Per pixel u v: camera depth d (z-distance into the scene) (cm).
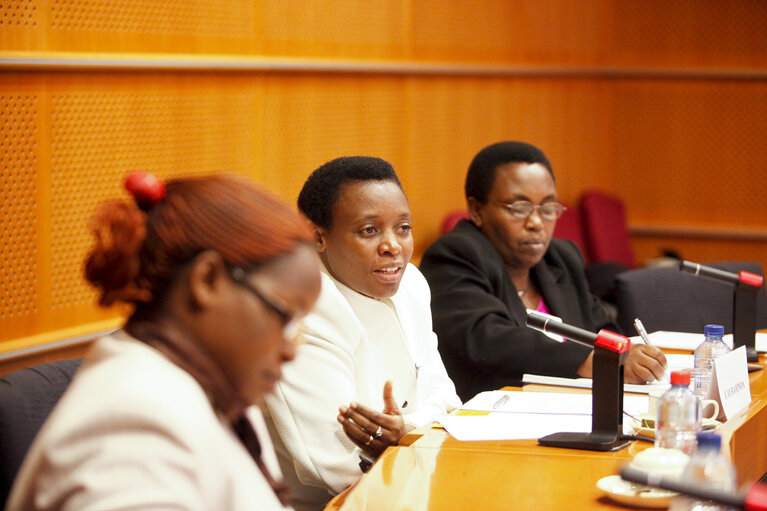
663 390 262
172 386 124
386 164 285
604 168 778
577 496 182
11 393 187
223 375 131
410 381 285
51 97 362
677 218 769
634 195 777
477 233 371
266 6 467
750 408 253
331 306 261
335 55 518
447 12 609
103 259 130
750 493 132
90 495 115
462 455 211
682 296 404
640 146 772
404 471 199
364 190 276
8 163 348
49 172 362
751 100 748
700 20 754
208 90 434
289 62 476
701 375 271
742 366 256
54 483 118
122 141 392
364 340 267
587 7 748
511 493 185
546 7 705
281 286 130
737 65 750
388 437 235
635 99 770
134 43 396
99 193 382
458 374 339
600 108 768
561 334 222
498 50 661
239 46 452
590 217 684
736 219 759
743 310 316
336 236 278
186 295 129
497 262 359
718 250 758
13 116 349
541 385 285
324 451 249
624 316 396
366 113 543
